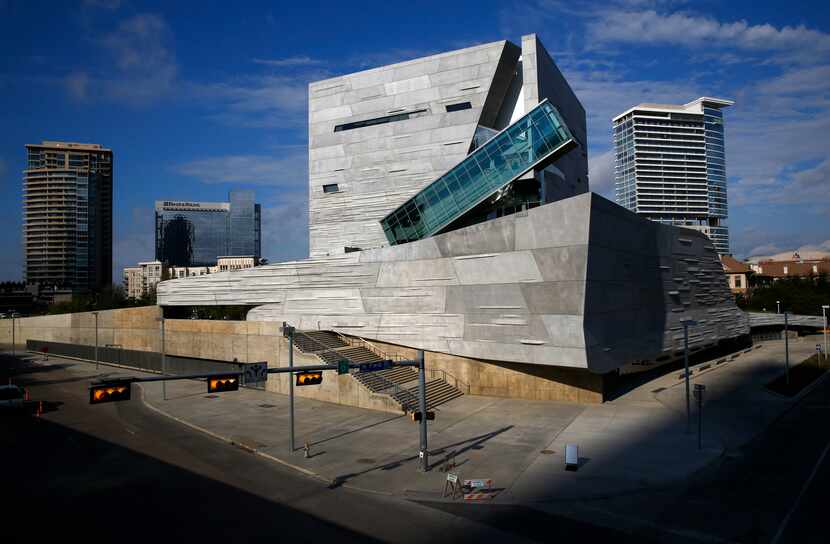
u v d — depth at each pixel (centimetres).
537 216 3384
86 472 2403
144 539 1672
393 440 2827
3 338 9388
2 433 3192
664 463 2355
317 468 2394
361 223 5722
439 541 1627
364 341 4422
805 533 1625
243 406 3906
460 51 5388
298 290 4825
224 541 1648
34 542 1661
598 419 3191
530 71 4822
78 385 5134
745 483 2098
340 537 1666
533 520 1783
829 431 2905
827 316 8625
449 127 5350
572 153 5975
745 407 3522
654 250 4234
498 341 3650
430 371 4100
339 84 5941
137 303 10750
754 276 12488
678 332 4609
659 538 1622
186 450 2770
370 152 5712
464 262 3791
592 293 3294
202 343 5212
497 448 2641
